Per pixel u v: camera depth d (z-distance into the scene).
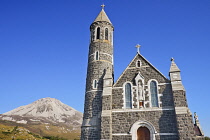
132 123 30.73
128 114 31.50
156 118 30.12
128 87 33.91
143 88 32.94
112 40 44.09
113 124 31.41
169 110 30.11
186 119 28.19
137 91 32.97
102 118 31.48
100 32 42.62
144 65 34.81
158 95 31.62
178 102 29.66
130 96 33.09
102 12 45.84
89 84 37.81
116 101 33.06
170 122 29.31
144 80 33.53
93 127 33.25
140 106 31.77
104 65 39.12
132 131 30.08
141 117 30.77
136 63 35.38
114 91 33.97
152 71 33.88
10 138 80.19
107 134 30.22
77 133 167.50
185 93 34.91
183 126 27.91
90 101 35.97
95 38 42.28
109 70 36.00
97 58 39.84
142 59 35.50
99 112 34.38
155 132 29.11
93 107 35.22
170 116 29.67
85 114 35.56
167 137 28.56
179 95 30.06
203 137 27.88
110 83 34.38
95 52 40.59
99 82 37.22
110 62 40.41
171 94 31.11
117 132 30.72
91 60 40.22
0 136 80.44
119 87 34.12
